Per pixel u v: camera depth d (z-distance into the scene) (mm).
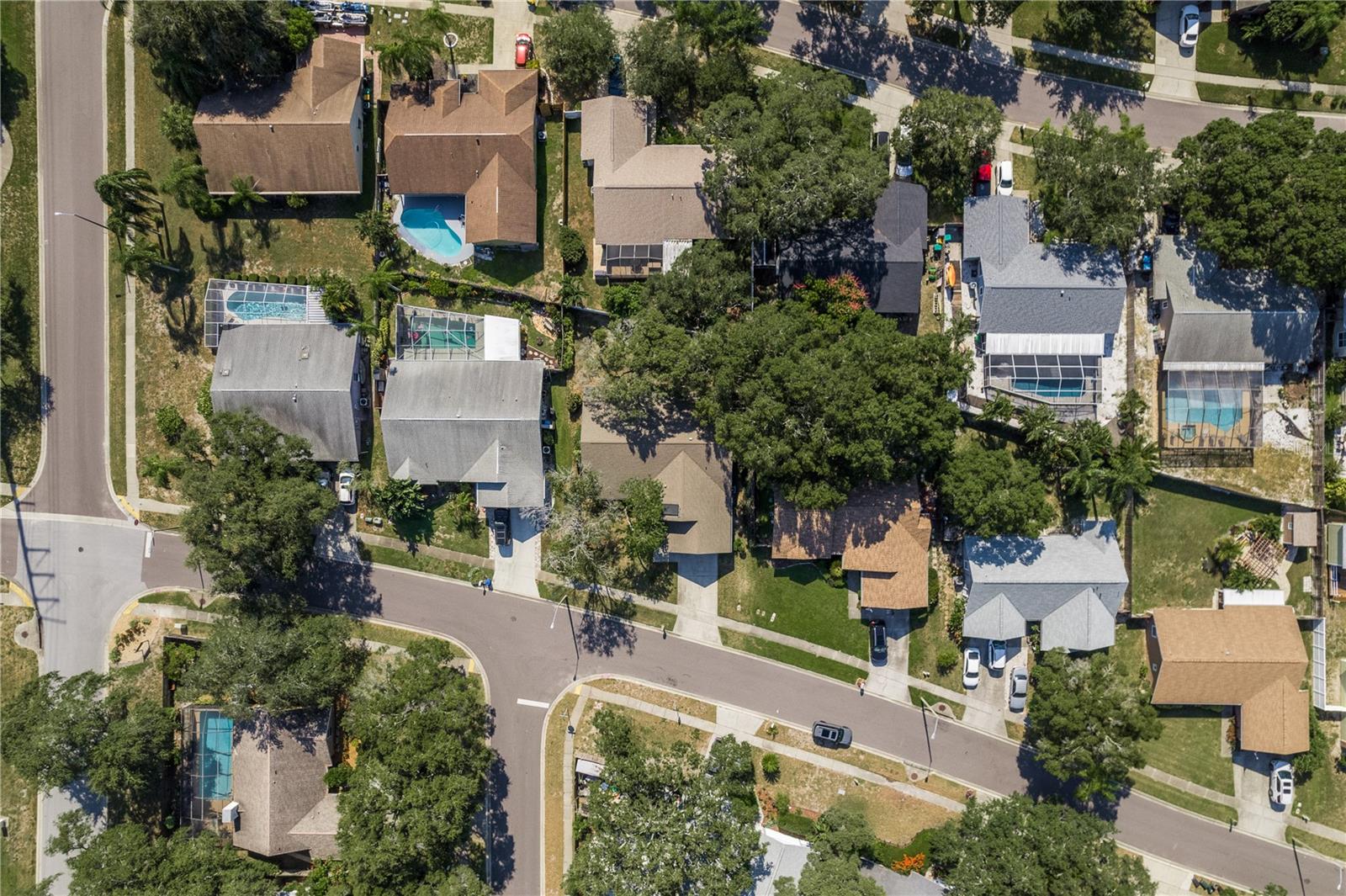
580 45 53000
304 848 54750
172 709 56594
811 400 47906
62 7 56250
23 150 56469
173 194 56344
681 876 47750
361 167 56250
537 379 54906
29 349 57156
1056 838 50719
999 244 53938
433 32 56156
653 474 55094
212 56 52375
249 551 51344
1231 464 55750
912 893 54531
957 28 56656
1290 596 56469
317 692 52938
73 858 52469
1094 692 51688
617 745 52594
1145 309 55438
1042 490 51719
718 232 54688
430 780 50125
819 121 50625
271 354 55406
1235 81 56125
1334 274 49344
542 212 56719
